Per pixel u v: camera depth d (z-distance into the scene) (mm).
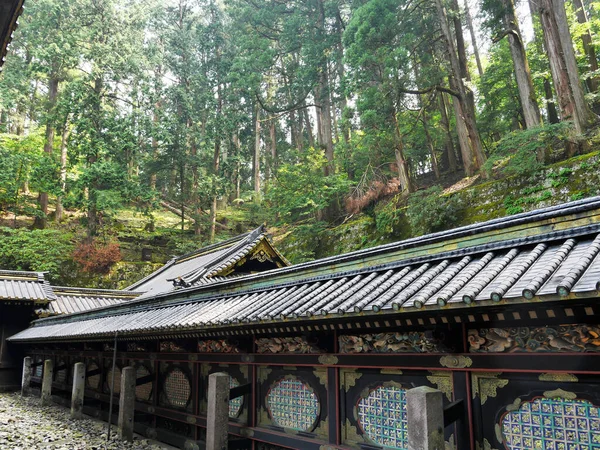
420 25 25312
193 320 7746
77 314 15000
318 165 26844
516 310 4074
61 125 30969
